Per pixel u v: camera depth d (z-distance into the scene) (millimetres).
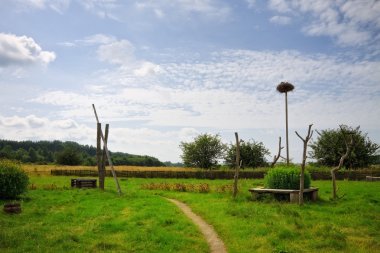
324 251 12547
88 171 62969
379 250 12789
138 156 149000
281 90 47031
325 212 19656
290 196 23141
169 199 28094
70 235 14328
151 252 12453
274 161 32656
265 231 15055
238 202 23562
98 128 33812
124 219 18156
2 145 176375
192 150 69625
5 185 24344
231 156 64875
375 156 58188
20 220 17656
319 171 51188
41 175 61469
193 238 14531
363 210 20188
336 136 58906
